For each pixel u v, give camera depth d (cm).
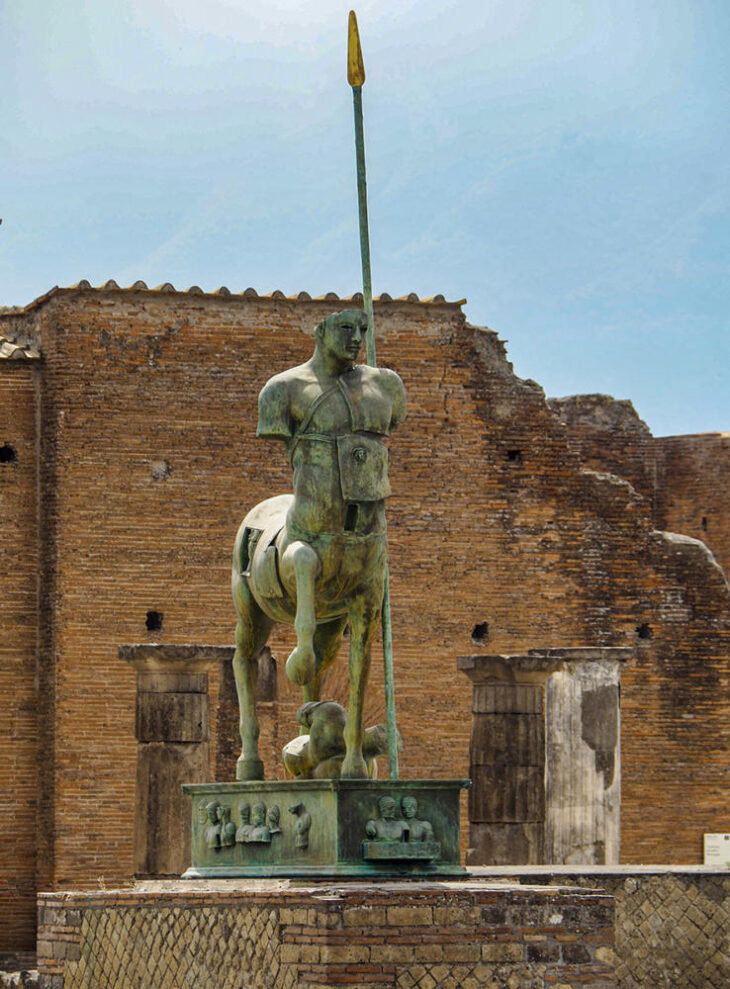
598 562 3222
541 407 3228
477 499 3191
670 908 1859
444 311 3206
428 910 1473
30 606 3061
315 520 1608
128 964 1620
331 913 1451
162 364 3106
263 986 1493
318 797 1591
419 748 3122
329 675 3039
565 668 2748
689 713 3228
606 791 2734
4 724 3033
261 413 1628
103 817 3005
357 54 1781
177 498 3089
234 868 1644
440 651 3150
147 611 3061
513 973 1482
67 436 3067
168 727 2520
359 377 1645
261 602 1669
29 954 2962
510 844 2536
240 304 3141
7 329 3172
